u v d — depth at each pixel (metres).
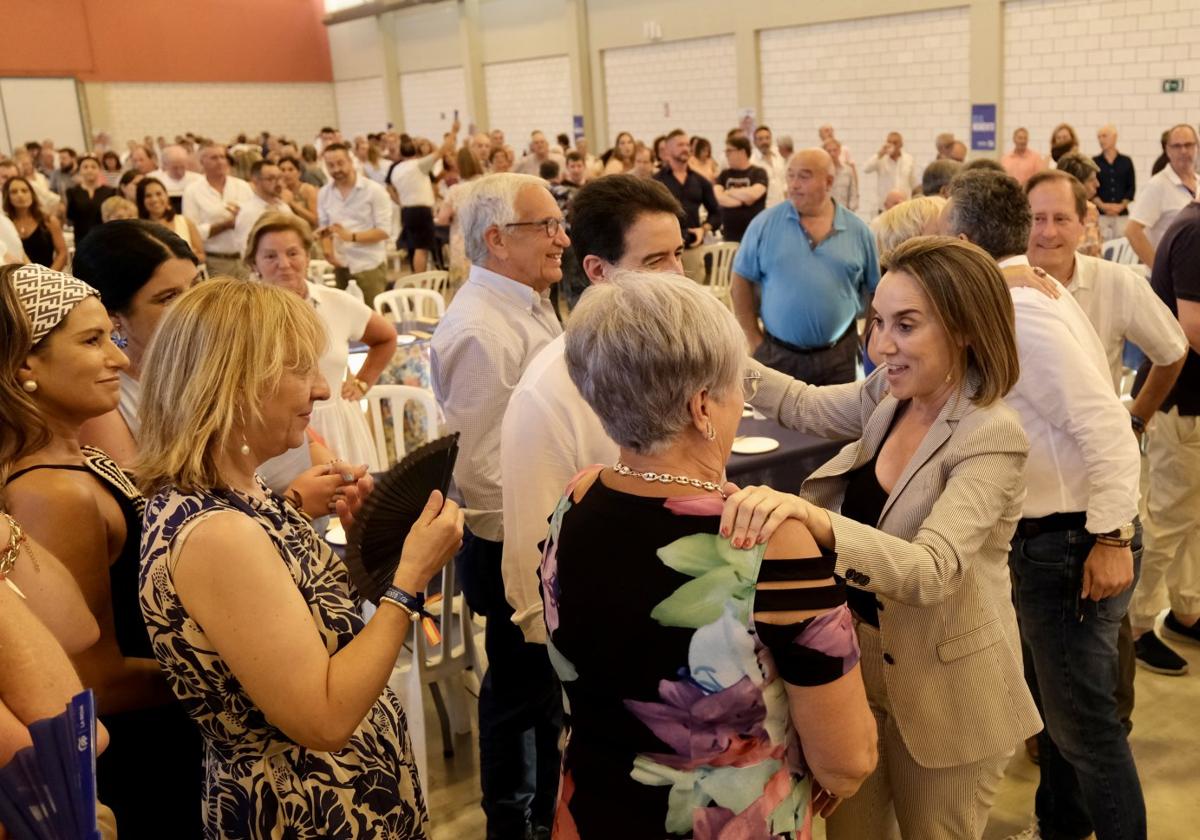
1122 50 9.28
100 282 1.93
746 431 3.09
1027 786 2.63
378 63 19.20
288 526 1.34
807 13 11.82
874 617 1.65
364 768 1.37
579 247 2.05
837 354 4.02
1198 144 7.16
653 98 14.26
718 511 1.13
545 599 1.25
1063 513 1.95
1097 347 1.96
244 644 1.20
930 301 1.55
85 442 1.72
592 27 14.79
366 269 7.42
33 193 7.62
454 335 2.20
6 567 1.23
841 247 3.93
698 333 1.13
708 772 1.14
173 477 1.25
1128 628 2.29
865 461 1.79
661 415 1.14
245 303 1.31
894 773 1.72
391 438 3.81
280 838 1.29
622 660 1.14
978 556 1.62
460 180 10.20
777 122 12.70
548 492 1.85
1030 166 9.50
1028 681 2.35
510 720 2.32
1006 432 1.56
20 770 0.92
